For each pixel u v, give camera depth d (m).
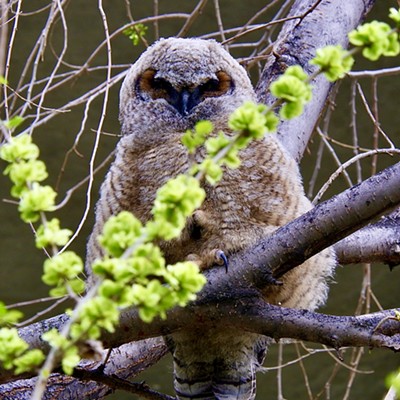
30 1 20.42
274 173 8.47
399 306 20.08
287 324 7.32
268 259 7.34
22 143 4.99
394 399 6.05
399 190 6.90
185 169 8.55
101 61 20.36
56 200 20.19
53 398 9.23
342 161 20.81
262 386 19.22
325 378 19.33
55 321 7.41
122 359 9.84
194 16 11.48
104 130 20.44
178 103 9.30
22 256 20.17
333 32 11.51
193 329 8.20
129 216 4.57
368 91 20.94
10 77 19.97
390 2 20.27
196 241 8.34
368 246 9.98
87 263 8.98
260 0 20.75
